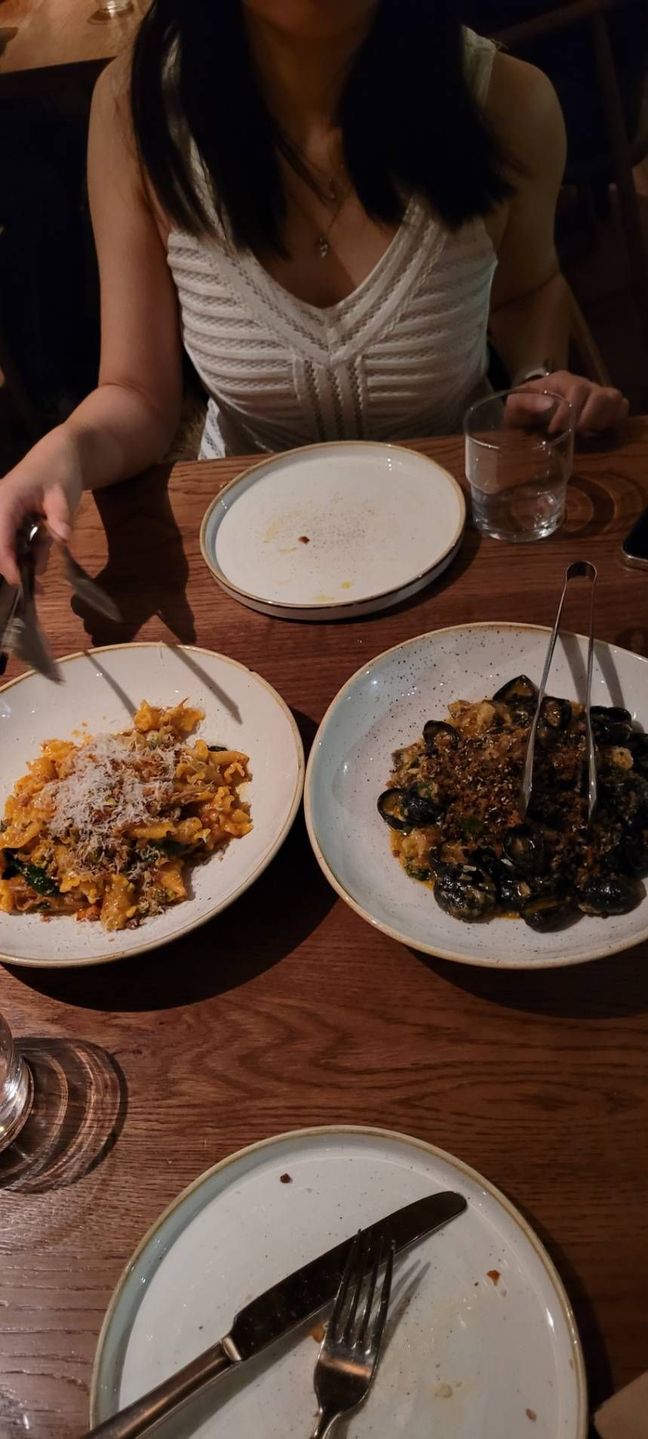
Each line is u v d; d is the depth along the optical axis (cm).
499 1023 71
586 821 77
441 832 82
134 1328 58
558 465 113
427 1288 57
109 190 141
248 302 139
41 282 264
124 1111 70
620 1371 54
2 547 104
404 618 106
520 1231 58
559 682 92
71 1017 77
